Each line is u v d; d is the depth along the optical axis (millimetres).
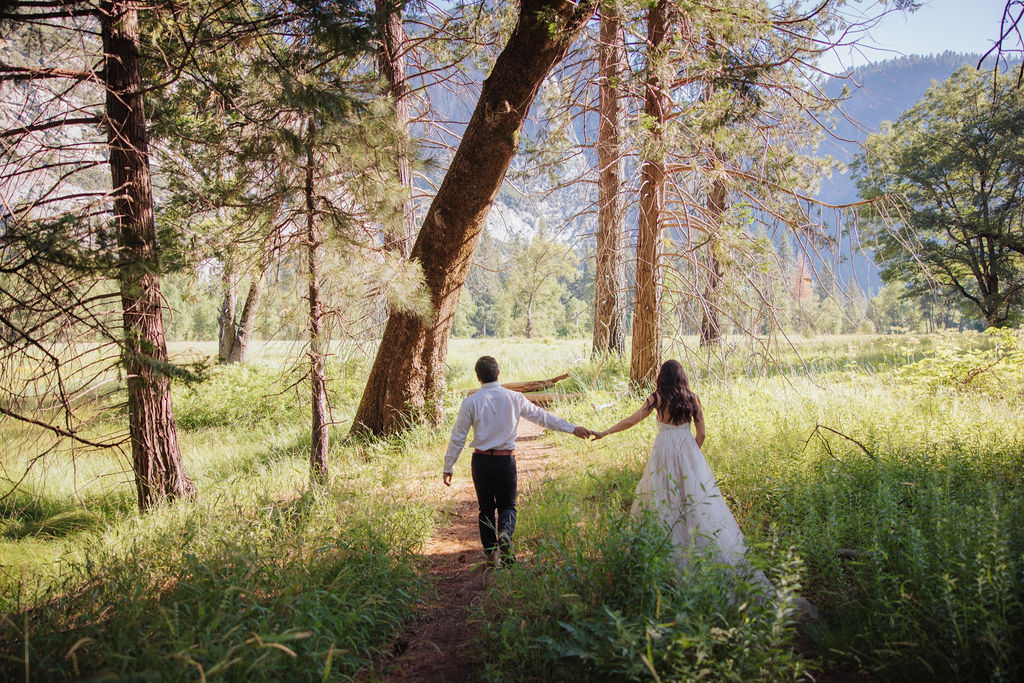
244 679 2643
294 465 8094
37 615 3564
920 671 2818
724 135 8875
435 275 9031
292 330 6551
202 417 12844
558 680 3041
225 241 6449
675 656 2814
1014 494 4020
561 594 3547
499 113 8375
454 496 6770
